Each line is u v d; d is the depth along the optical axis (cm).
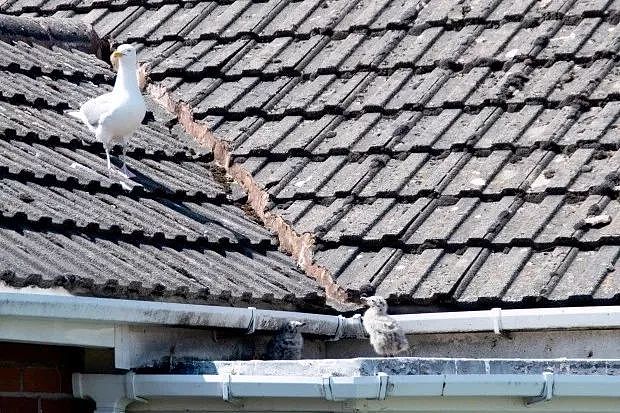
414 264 1226
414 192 1304
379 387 996
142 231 1165
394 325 1150
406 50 1516
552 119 1361
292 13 1634
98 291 995
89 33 1619
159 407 1082
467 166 1326
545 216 1236
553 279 1161
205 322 1069
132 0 1716
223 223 1289
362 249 1267
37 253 1020
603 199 1241
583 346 1142
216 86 1534
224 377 1023
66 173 1225
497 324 1141
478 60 1470
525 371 1037
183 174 1374
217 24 1634
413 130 1391
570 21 1502
